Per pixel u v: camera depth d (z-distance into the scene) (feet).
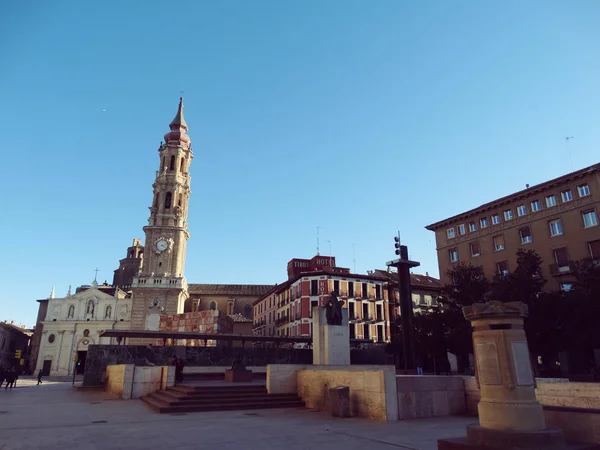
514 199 152.15
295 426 40.06
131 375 72.59
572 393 38.60
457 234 173.47
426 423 41.45
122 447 30.32
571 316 98.94
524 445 23.58
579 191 134.82
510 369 25.66
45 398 74.64
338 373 51.93
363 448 29.58
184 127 301.02
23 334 304.50
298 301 206.90
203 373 99.71
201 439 33.27
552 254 138.72
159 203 267.80
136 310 243.60
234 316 276.41
